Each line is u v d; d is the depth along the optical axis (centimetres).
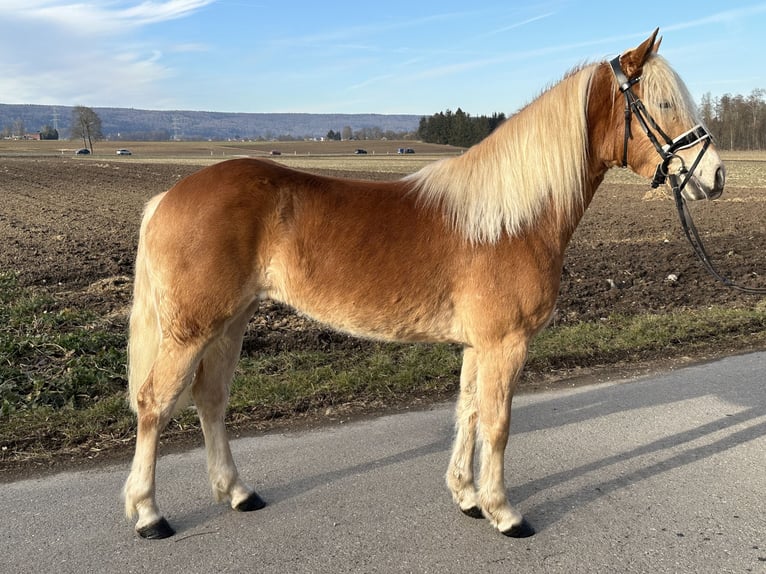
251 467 398
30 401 478
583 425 465
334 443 432
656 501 360
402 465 402
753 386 536
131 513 323
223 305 317
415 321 326
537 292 316
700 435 446
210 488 373
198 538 322
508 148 327
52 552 306
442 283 321
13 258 995
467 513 346
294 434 446
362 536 324
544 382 554
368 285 320
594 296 830
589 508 355
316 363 576
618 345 634
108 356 559
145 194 2314
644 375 568
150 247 326
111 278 858
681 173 324
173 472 391
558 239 329
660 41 337
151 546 314
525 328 319
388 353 609
